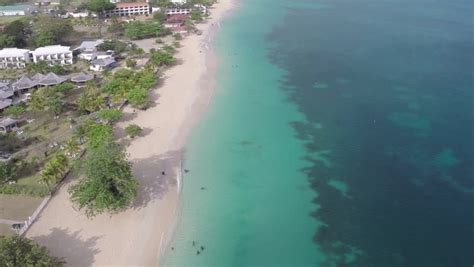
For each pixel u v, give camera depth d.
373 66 161.12
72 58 162.50
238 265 73.38
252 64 165.00
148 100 130.00
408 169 98.44
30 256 62.97
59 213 82.75
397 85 143.62
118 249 75.38
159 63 156.25
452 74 152.00
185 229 81.12
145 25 198.50
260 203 88.38
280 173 98.00
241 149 107.38
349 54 175.00
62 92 129.38
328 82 147.62
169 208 86.31
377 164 100.69
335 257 75.00
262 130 116.25
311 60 169.00
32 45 179.00
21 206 84.12
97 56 161.50
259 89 142.12
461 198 88.44
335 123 119.62
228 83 146.75
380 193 90.81
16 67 157.50
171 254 75.31
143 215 83.88
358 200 88.81
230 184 94.12
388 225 81.94
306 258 74.88
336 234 80.25
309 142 110.38
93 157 83.69
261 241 78.75
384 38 196.38
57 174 89.75
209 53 177.00
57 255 72.81
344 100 133.50
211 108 128.12
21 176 92.62
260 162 102.06
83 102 120.50
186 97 135.00
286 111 126.88
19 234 76.38
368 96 135.88
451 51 176.75
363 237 79.38
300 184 94.12
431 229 80.62
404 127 116.50
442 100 131.88
